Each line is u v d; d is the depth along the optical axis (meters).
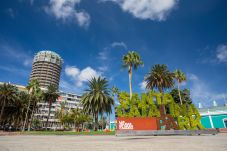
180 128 28.17
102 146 10.31
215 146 9.42
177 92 58.44
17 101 62.84
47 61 147.75
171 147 9.30
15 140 16.70
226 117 40.22
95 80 45.16
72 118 77.56
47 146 10.52
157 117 28.20
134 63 43.41
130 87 40.62
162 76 40.72
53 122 110.50
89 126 94.31
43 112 110.25
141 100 29.70
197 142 12.28
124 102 29.50
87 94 43.94
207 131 27.31
